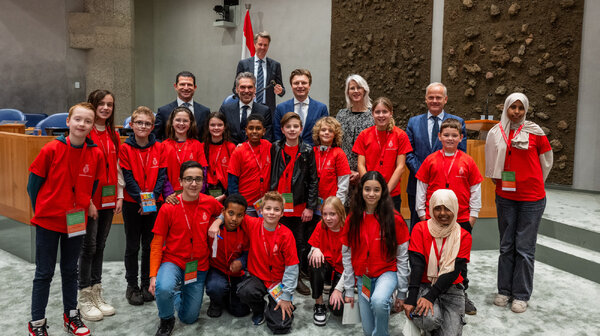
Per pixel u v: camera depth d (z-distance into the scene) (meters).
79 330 2.62
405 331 2.46
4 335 2.65
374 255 2.61
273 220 2.74
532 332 2.81
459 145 3.22
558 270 3.97
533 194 3.11
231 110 3.65
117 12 9.57
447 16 7.02
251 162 3.26
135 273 3.16
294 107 3.70
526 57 6.45
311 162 3.22
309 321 2.91
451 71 7.04
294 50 8.57
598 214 4.85
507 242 3.20
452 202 2.41
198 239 2.79
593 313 3.09
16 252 4.10
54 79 9.63
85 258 2.89
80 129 2.43
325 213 2.84
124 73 9.70
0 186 4.22
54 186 2.44
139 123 3.00
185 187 2.71
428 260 2.48
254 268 2.83
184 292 2.81
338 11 7.95
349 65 7.92
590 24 6.02
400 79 7.48
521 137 3.07
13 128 5.16
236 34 9.27
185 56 10.13
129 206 3.07
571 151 6.28
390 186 3.13
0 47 9.44
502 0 6.56
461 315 2.50
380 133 3.27
